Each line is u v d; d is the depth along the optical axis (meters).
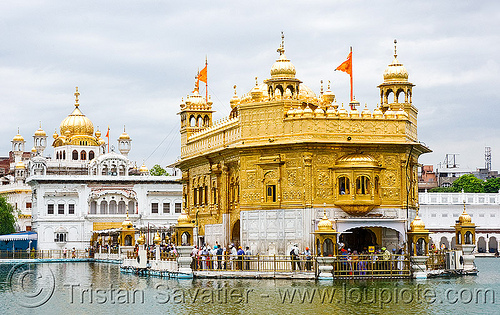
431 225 122.44
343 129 54.28
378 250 55.19
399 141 54.66
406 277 50.31
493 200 124.69
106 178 109.94
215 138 63.34
